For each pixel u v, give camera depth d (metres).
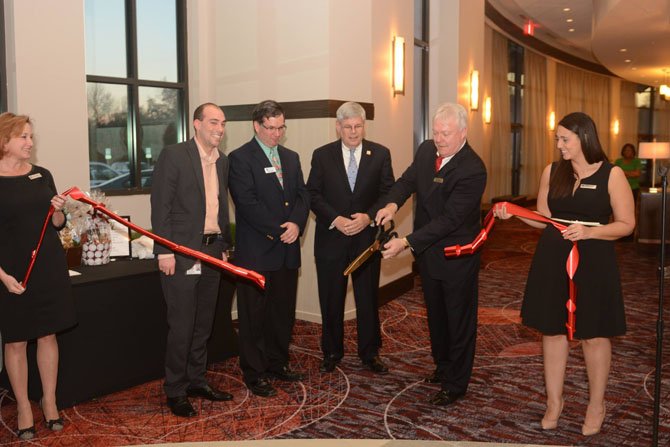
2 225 3.21
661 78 18.61
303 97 5.33
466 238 3.62
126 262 4.27
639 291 6.77
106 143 5.17
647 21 10.27
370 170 4.16
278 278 3.98
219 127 3.55
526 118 16.70
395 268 6.45
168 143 5.65
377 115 5.89
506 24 13.63
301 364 4.44
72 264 4.09
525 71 16.50
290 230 3.82
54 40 4.46
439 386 4.02
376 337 4.30
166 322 4.15
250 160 3.80
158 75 5.52
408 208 6.60
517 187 16.72
